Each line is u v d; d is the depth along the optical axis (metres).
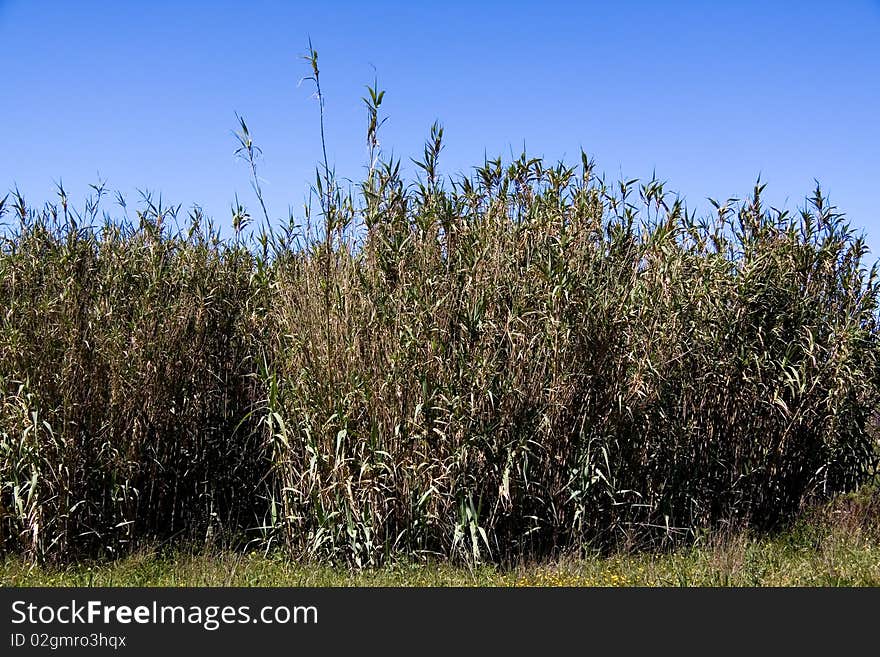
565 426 7.95
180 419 8.55
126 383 8.02
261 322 8.84
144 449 8.28
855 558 8.09
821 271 9.68
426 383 7.54
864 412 9.61
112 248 8.72
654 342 8.55
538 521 7.94
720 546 8.13
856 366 9.37
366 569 7.46
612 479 8.09
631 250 8.73
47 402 7.60
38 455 7.44
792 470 9.35
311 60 7.86
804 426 9.28
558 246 8.13
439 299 7.74
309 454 7.74
